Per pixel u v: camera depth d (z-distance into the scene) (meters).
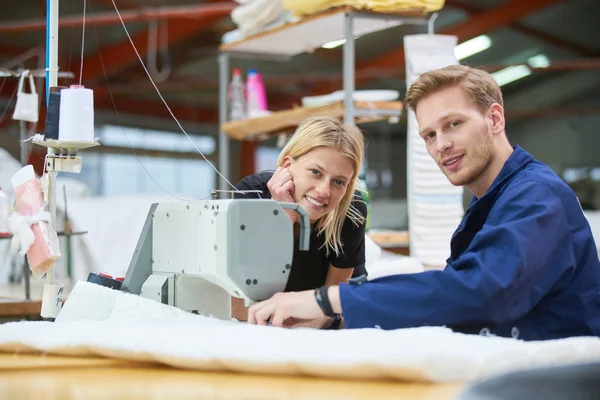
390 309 1.44
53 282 1.87
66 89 1.81
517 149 1.72
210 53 12.51
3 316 3.22
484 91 1.71
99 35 11.05
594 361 0.78
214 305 1.79
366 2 3.41
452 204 3.57
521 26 13.41
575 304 1.63
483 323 1.46
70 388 1.14
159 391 1.11
